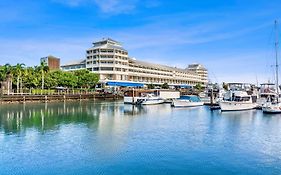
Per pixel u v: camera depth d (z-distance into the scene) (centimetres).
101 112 7238
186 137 3900
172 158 2900
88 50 16212
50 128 4572
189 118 6031
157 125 4988
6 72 11088
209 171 2528
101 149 3234
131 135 4022
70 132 4231
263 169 2583
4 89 10694
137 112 7325
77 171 2533
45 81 12000
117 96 13800
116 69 15925
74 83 13062
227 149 3256
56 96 11312
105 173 2488
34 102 10350
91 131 4328
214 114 6856
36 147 3309
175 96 12356
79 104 10069
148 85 17912
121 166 2656
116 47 16288
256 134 4153
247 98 8019
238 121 5559
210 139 3784
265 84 10338
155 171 2528
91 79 13912
